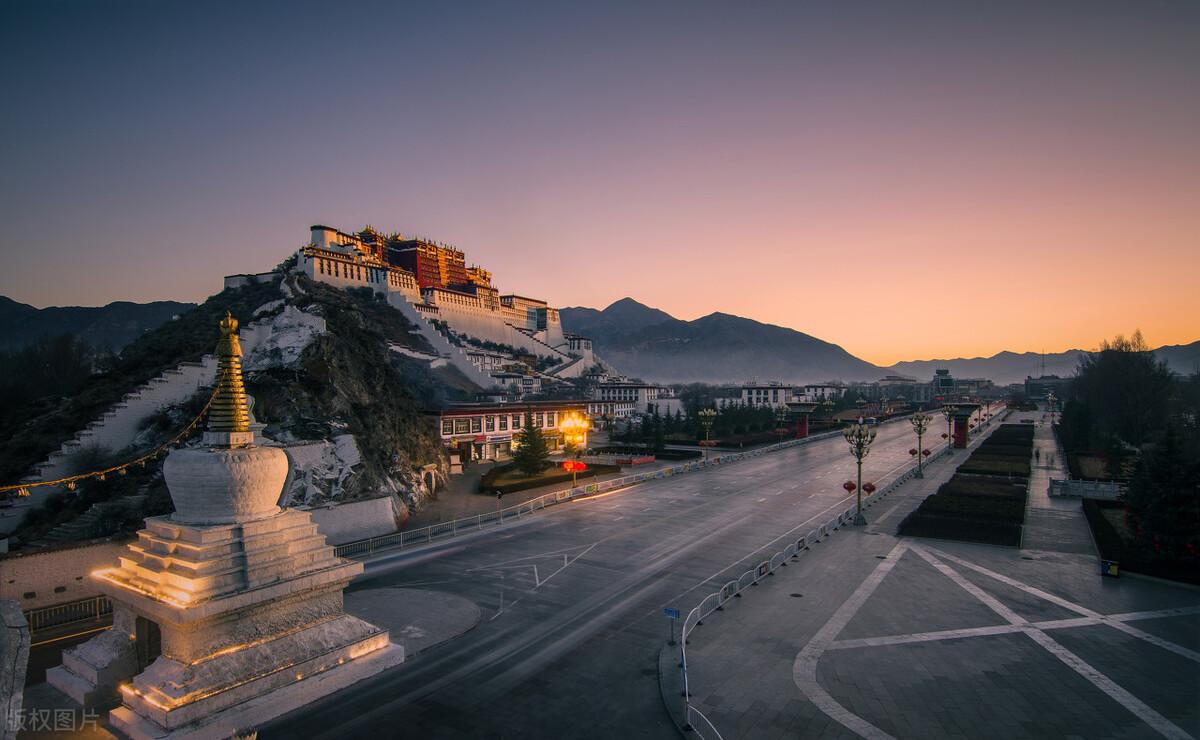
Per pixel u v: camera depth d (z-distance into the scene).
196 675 20.78
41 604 30.73
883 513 53.88
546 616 30.58
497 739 20.05
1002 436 116.94
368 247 176.50
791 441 113.19
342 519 44.22
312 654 23.58
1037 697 22.12
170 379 50.91
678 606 31.67
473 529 48.22
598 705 22.11
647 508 56.53
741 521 50.94
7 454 46.94
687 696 22.20
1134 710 21.20
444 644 27.50
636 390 183.62
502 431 90.25
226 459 22.80
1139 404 104.56
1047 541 43.97
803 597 32.56
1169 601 31.77
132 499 40.78
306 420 50.16
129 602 22.80
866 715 21.00
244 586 22.61
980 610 30.59
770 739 19.62
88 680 22.91
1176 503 37.03
